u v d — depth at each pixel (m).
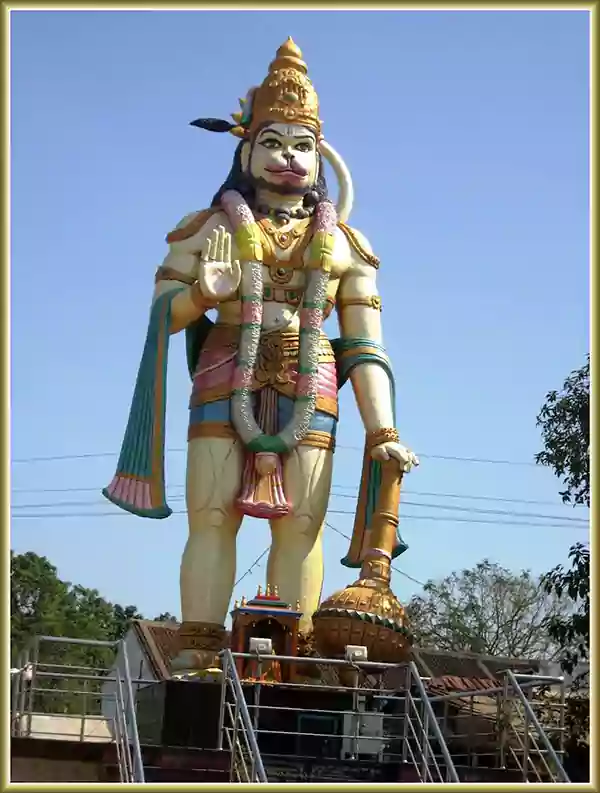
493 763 14.90
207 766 12.30
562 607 35.78
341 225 17.53
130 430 16.36
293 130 17.09
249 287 16.22
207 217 16.83
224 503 16.08
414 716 14.64
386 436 16.48
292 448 16.25
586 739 17.09
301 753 13.82
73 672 22.42
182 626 15.82
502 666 20.59
